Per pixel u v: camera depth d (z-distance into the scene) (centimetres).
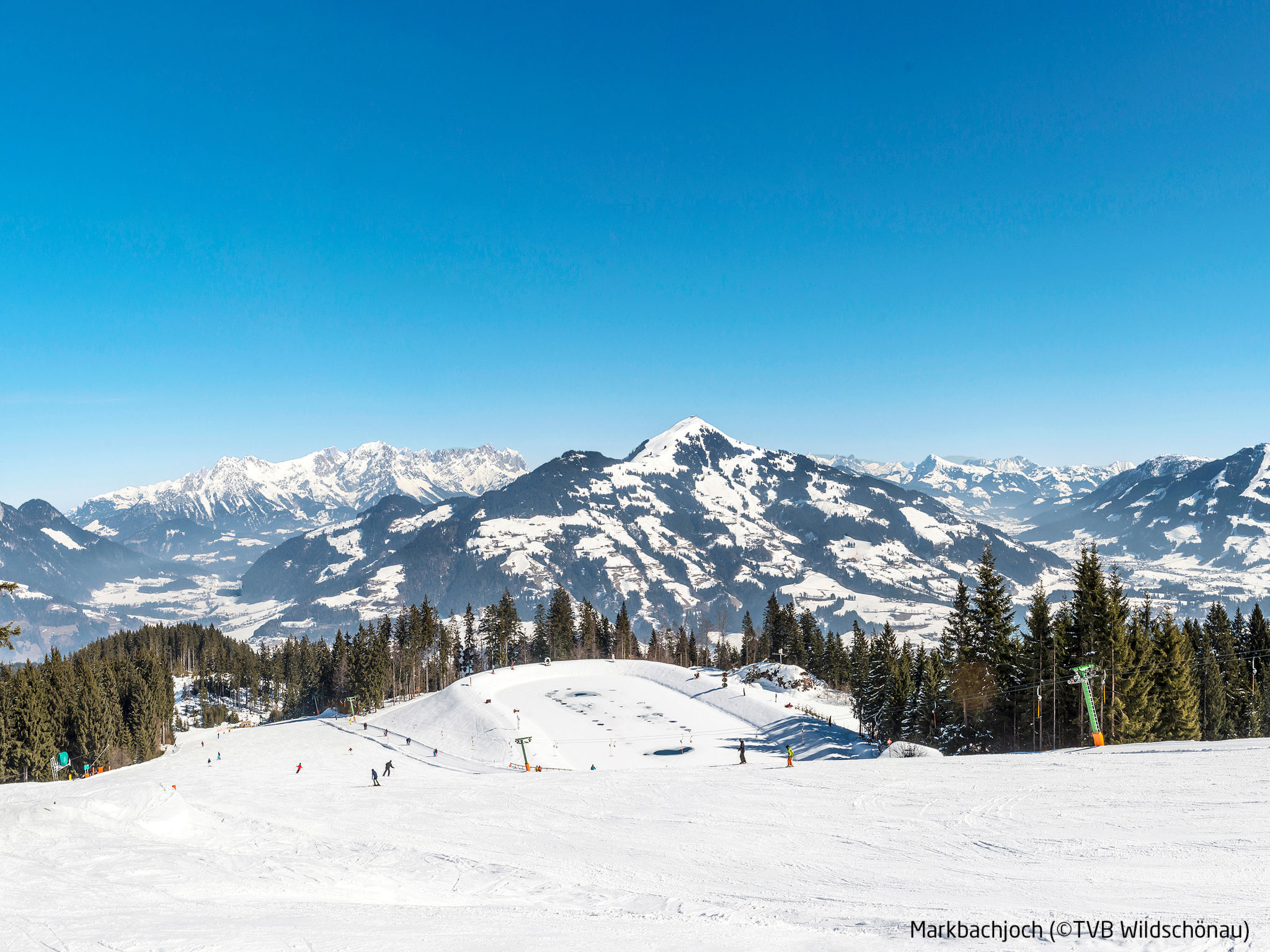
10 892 1806
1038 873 2131
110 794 2670
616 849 2723
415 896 2006
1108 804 2819
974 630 7775
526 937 1596
